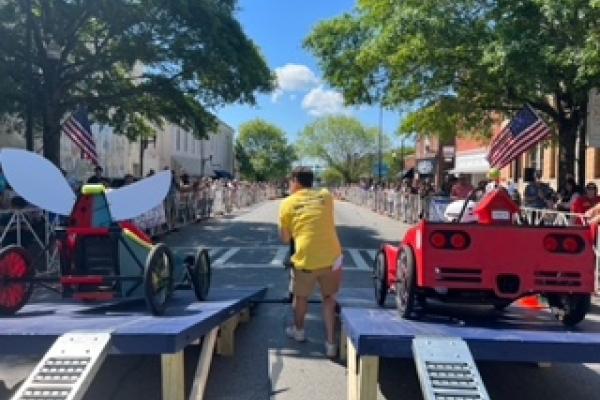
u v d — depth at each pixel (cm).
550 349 455
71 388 389
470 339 452
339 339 674
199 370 513
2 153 602
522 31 1213
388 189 3231
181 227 2169
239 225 2316
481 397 392
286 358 637
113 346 448
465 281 519
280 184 7506
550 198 1586
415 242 538
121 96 1914
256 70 1908
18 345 455
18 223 1037
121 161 3981
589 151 2177
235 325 689
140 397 527
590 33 1069
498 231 522
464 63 1518
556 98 1606
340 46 1952
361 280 1124
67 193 606
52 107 1758
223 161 7900
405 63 1568
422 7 1438
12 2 1625
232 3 1850
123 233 591
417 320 539
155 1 1638
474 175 4191
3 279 552
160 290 554
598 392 569
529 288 521
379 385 574
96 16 1697
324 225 647
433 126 1970
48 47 1594
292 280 679
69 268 599
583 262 523
